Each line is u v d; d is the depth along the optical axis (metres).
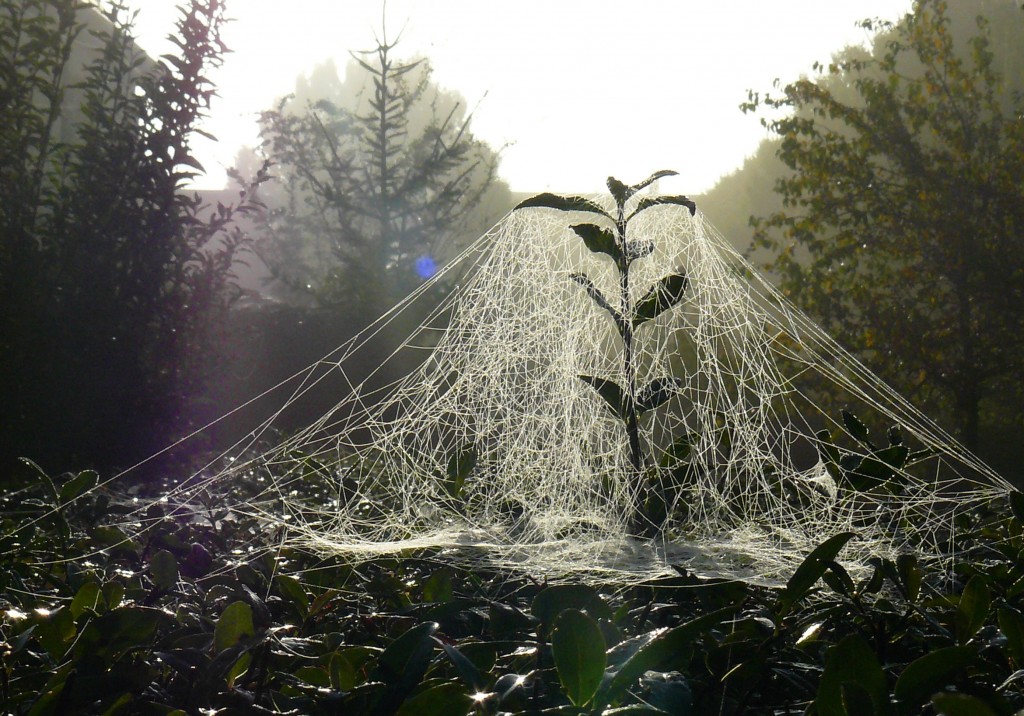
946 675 0.94
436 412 1.81
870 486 1.45
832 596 1.28
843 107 6.98
